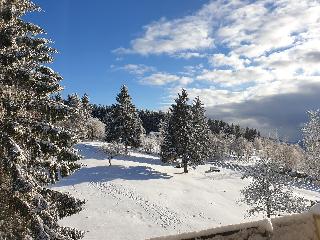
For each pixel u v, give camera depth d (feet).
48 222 41.27
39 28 45.96
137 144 312.91
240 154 466.29
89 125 404.77
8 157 36.96
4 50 39.96
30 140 40.88
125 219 162.20
